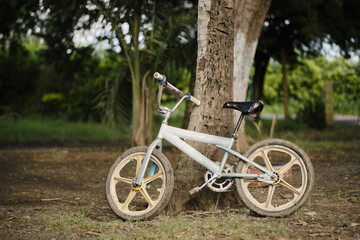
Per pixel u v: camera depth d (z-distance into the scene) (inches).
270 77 932.0
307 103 676.7
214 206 162.9
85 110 726.5
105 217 160.7
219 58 166.1
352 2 499.8
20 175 275.1
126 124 398.9
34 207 180.2
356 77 894.4
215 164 152.1
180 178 164.6
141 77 364.8
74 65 565.9
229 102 153.6
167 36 341.7
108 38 402.6
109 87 399.9
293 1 457.7
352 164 288.0
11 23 440.1
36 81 778.2
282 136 460.4
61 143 484.4
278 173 152.9
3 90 766.5
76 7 297.9
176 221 144.2
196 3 385.1
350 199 179.5
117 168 154.5
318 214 155.6
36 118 705.6
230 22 167.2
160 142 155.1
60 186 239.0
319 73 906.1
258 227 137.3
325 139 478.0
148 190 219.6
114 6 297.4
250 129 521.7
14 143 482.9
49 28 473.7
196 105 167.6
